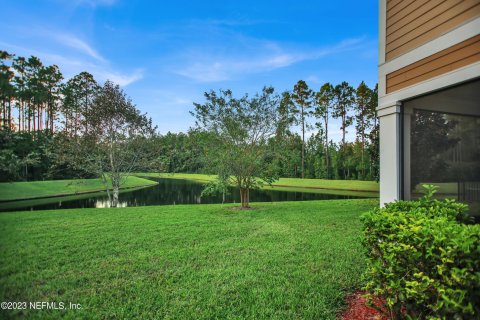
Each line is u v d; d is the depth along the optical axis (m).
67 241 5.50
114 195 14.71
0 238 5.70
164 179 43.09
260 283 3.51
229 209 10.46
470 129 3.70
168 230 6.50
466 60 3.25
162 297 3.16
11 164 12.33
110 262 4.29
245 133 10.59
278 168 11.30
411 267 2.13
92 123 14.18
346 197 18.61
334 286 3.40
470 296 1.70
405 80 4.12
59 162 14.49
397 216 2.52
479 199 3.65
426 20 3.81
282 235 6.00
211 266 4.12
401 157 4.20
